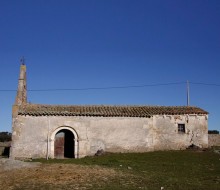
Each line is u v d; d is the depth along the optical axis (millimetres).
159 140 33906
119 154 31094
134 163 24875
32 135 31281
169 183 17266
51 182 16984
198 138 34750
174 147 34094
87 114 32312
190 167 23234
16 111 31422
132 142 32969
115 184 16672
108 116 32875
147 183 17125
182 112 34781
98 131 32469
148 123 33750
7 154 37219
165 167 23109
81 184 16562
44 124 31641
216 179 18812
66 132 32562
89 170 20562
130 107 36000
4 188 15867
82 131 32125
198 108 36906
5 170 20875
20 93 33781
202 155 29703
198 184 17250
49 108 33250
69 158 30812
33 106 33562
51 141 31422
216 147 36969
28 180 17484
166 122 34344
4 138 60406
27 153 30953
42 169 20688
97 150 32094
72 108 33875
